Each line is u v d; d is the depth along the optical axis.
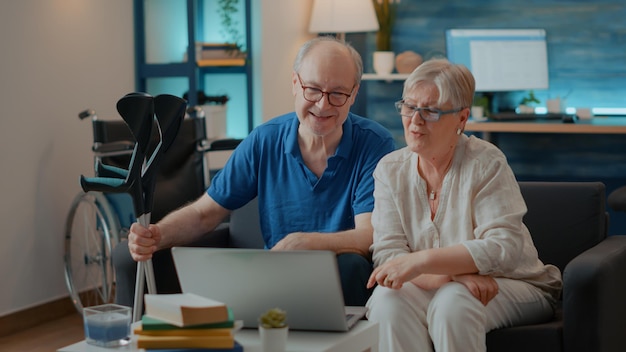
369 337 1.93
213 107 5.07
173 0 5.29
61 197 4.44
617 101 5.74
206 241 2.88
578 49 5.75
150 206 2.41
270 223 2.69
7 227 4.11
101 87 4.77
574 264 2.19
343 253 2.41
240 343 1.79
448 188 2.34
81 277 4.56
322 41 2.48
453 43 5.69
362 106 6.01
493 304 2.25
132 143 3.91
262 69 5.21
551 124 5.09
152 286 2.40
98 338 1.78
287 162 2.64
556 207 2.66
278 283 1.86
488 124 5.18
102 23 4.79
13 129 4.13
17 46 4.16
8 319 4.10
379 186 2.44
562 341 2.21
